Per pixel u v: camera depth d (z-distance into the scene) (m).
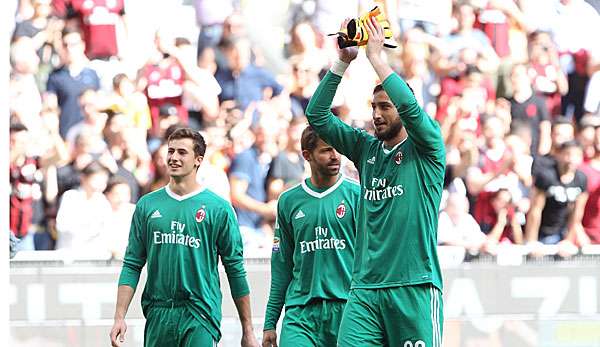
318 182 23.55
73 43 39.81
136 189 39.00
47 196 38.28
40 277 37.12
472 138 40.66
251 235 38.84
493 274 38.78
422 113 18.70
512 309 38.59
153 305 23.22
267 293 37.38
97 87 39.56
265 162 39.59
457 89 41.09
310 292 23.23
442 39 41.47
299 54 40.66
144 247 23.41
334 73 19.88
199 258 23.03
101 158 38.91
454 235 39.72
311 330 23.19
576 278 39.16
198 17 40.50
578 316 38.69
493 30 41.69
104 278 37.44
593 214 40.84
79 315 37.03
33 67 39.41
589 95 41.84
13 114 38.75
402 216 19.05
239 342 36.03
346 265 23.23
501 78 41.44
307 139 23.23
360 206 19.83
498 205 40.19
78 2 40.03
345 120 40.38
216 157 39.44
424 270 18.97
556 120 41.47
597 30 42.16
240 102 40.09
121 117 39.41
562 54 41.94
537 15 42.00
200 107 39.94
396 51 41.31
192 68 40.12
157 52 40.25
